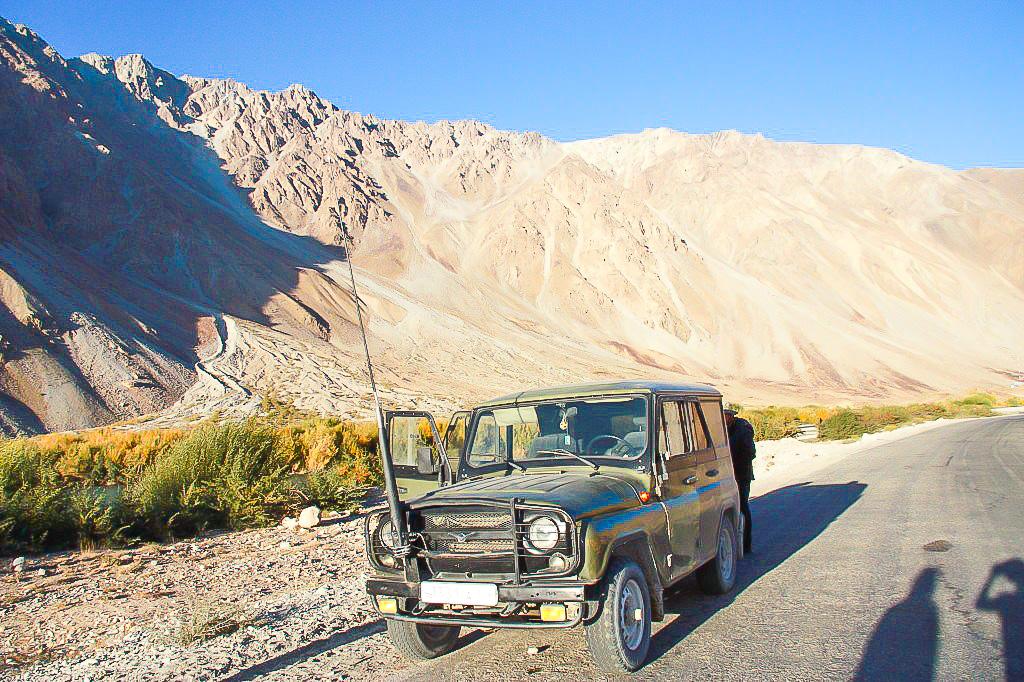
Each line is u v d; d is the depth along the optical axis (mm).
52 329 83938
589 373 134000
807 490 15383
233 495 12797
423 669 5523
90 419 71812
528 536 5055
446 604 5230
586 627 5105
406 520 5434
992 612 6215
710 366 164625
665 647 5773
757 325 179250
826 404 133625
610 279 185250
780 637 5855
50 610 7797
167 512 12078
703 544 6746
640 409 6246
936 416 61062
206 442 14211
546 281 185500
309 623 6809
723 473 7547
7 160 119750
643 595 5402
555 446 6480
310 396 86000
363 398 87375
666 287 185625
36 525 10859
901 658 5262
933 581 7324
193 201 167125
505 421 6727
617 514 5387
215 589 8500
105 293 104125
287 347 107562
